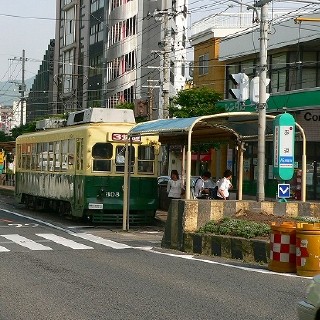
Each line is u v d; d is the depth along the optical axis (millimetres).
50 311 9953
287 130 20812
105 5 69938
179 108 39656
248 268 14898
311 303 7980
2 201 40562
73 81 79688
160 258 16578
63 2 85875
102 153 25031
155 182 25750
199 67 51969
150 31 61719
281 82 41750
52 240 20359
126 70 64125
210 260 16344
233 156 46656
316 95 36250
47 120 31656
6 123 140750
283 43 40719
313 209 20766
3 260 15672
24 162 33562
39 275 13438
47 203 30734
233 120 21828
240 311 10117
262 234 16844
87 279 12984
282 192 20922
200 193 25281
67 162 26859
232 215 19422
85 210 24922
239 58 46281
